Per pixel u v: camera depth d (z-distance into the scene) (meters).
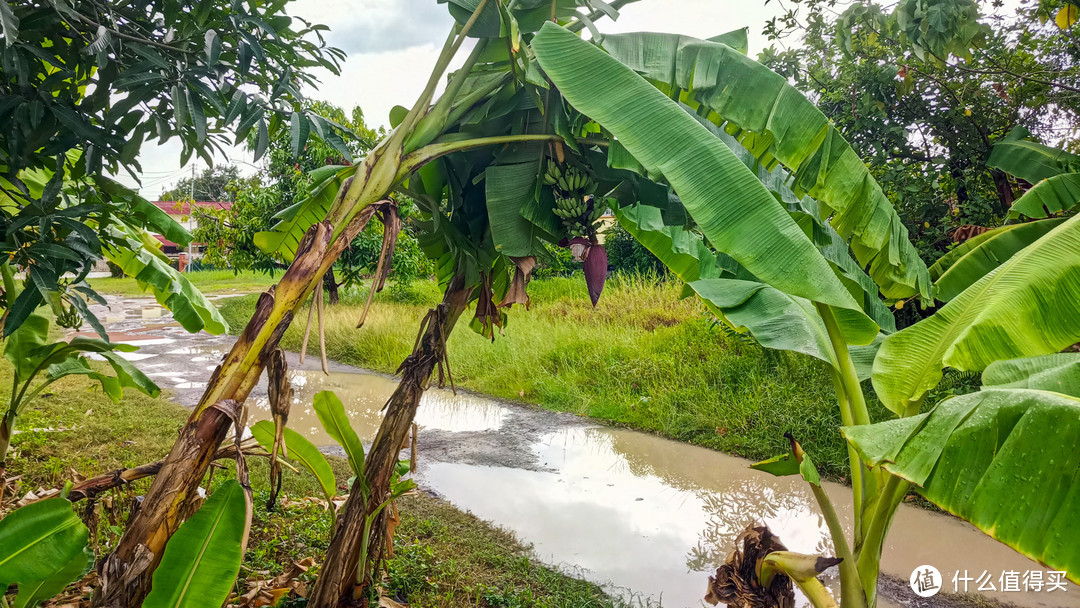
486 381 9.54
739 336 8.73
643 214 3.50
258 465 5.82
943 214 6.96
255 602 3.53
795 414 7.00
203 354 11.84
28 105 2.07
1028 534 1.67
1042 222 3.99
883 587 4.08
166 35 2.27
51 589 2.17
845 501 5.46
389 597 3.82
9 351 3.66
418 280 18.94
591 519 5.10
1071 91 6.34
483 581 4.09
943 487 1.83
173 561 2.03
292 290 2.33
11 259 2.25
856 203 2.69
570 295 15.07
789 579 3.00
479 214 3.38
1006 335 2.35
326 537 4.45
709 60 2.63
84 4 2.21
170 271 4.63
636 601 3.89
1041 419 1.77
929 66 6.73
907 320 7.90
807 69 7.89
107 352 3.93
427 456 6.56
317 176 3.18
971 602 3.90
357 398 8.95
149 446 6.23
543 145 2.89
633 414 7.76
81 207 2.37
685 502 5.45
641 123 2.35
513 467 6.27
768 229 2.29
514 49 2.43
